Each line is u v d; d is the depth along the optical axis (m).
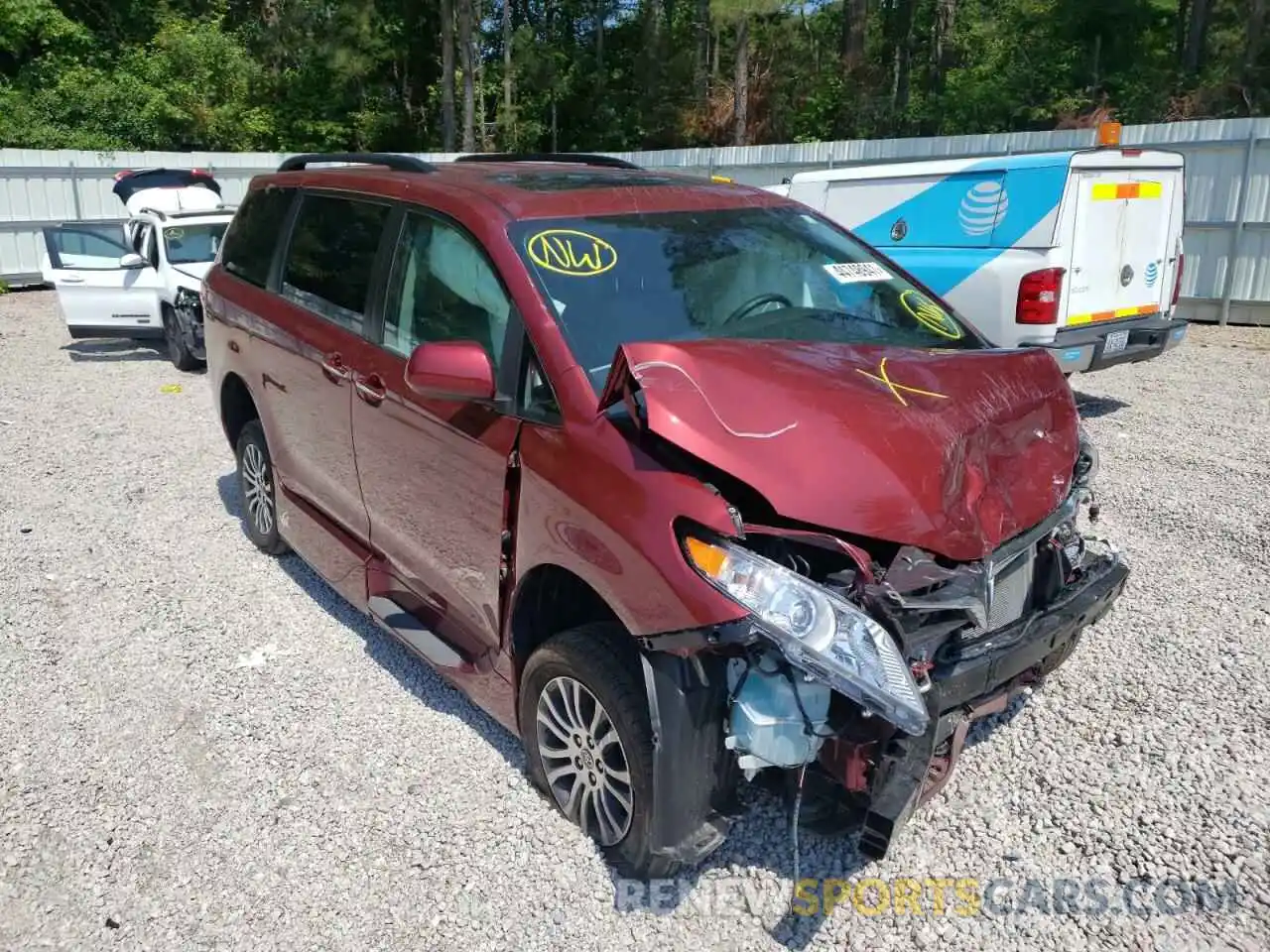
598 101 36.81
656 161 18.91
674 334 3.52
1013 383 3.45
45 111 28.81
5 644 4.85
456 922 3.08
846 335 3.76
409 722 4.13
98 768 3.88
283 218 5.22
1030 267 8.16
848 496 2.82
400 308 4.09
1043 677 3.37
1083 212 8.22
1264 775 3.69
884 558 2.85
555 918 3.08
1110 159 8.31
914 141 15.41
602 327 3.44
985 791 3.64
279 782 3.76
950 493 2.95
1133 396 9.45
